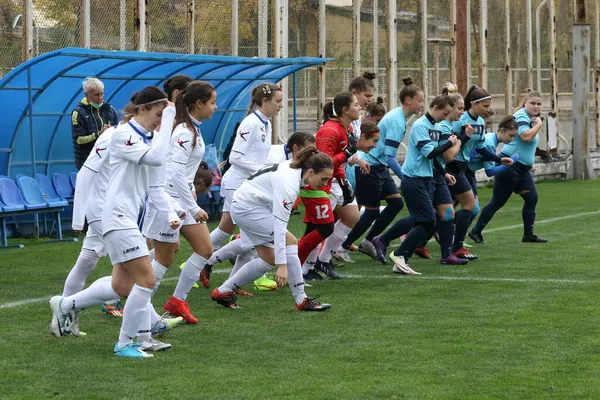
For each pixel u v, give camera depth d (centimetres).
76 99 1722
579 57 3088
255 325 925
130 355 796
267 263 1000
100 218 923
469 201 1356
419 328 902
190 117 945
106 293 831
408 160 1240
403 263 1245
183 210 904
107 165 925
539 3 3225
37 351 817
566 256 1393
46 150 1736
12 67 1684
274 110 1123
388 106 2645
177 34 1975
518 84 3141
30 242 1585
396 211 1352
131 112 802
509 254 1420
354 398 670
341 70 2475
